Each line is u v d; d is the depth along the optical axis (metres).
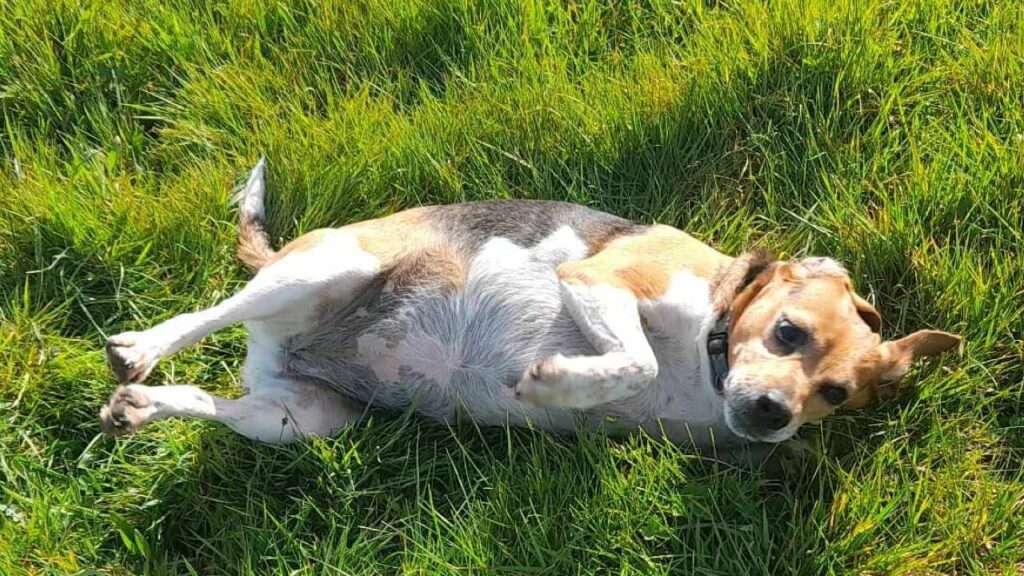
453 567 1.28
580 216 1.43
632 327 1.30
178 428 1.40
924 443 1.41
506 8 1.72
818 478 1.37
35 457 1.38
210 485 1.37
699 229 1.57
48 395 1.42
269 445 1.38
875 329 1.34
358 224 1.43
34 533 1.30
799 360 1.26
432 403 1.39
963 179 1.53
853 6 1.64
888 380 1.32
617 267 1.34
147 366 1.31
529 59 1.68
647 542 1.33
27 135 1.63
